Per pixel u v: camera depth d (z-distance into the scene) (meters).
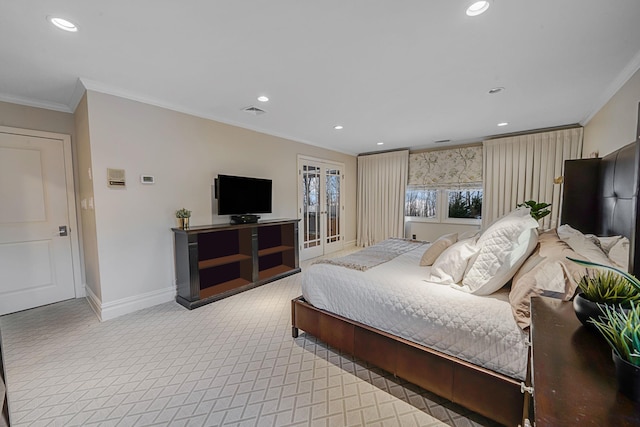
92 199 2.65
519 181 4.52
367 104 3.11
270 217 4.42
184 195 3.27
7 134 2.80
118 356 2.10
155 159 3.00
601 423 0.52
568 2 1.49
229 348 2.21
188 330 2.50
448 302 1.56
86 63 2.16
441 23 1.68
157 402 1.63
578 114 3.52
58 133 3.09
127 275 2.84
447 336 1.52
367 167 6.32
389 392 1.71
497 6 1.52
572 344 0.78
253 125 3.99
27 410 1.58
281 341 2.31
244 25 1.70
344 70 2.29
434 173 5.50
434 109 3.29
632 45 1.91
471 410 1.44
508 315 1.39
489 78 2.45
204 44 1.91
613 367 0.67
